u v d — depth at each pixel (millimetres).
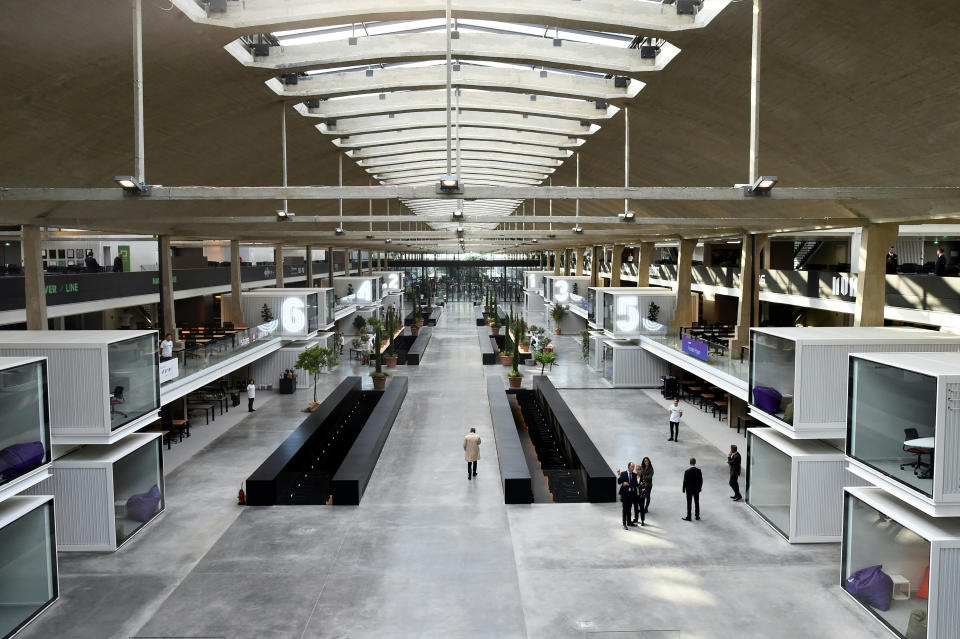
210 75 15695
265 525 13703
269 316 30500
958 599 8820
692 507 14375
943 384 8734
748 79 14664
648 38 16109
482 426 22672
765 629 9672
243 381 28859
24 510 9906
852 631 9641
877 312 20297
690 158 21516
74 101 13703
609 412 24453
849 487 10852
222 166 21891
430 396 27875
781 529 13102
